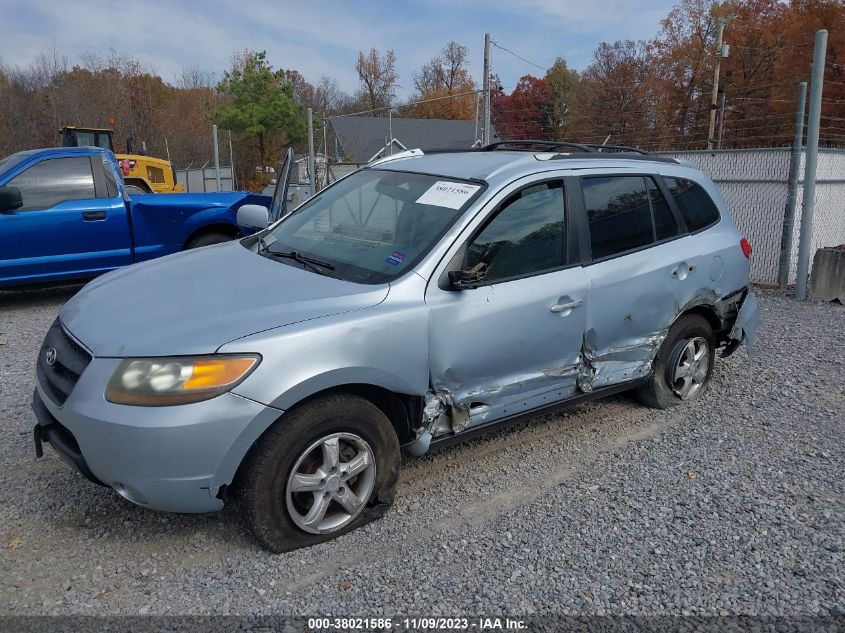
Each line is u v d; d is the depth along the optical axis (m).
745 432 4.86
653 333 4.74
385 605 2.99
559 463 4.35
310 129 13.17
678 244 4.86
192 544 3.38
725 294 5.19
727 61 43.84
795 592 3.16
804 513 3.81
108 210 8.29
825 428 4.96
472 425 3.88
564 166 4.33
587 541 3.50
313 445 3.25
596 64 49.03
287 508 3.23
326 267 3.81
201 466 3.00
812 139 9.02
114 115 36.03
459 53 73.75
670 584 3.19
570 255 4.21
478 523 3.64
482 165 4.23
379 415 3.45
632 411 5.17
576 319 4.18
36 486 3.89
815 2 35.06
